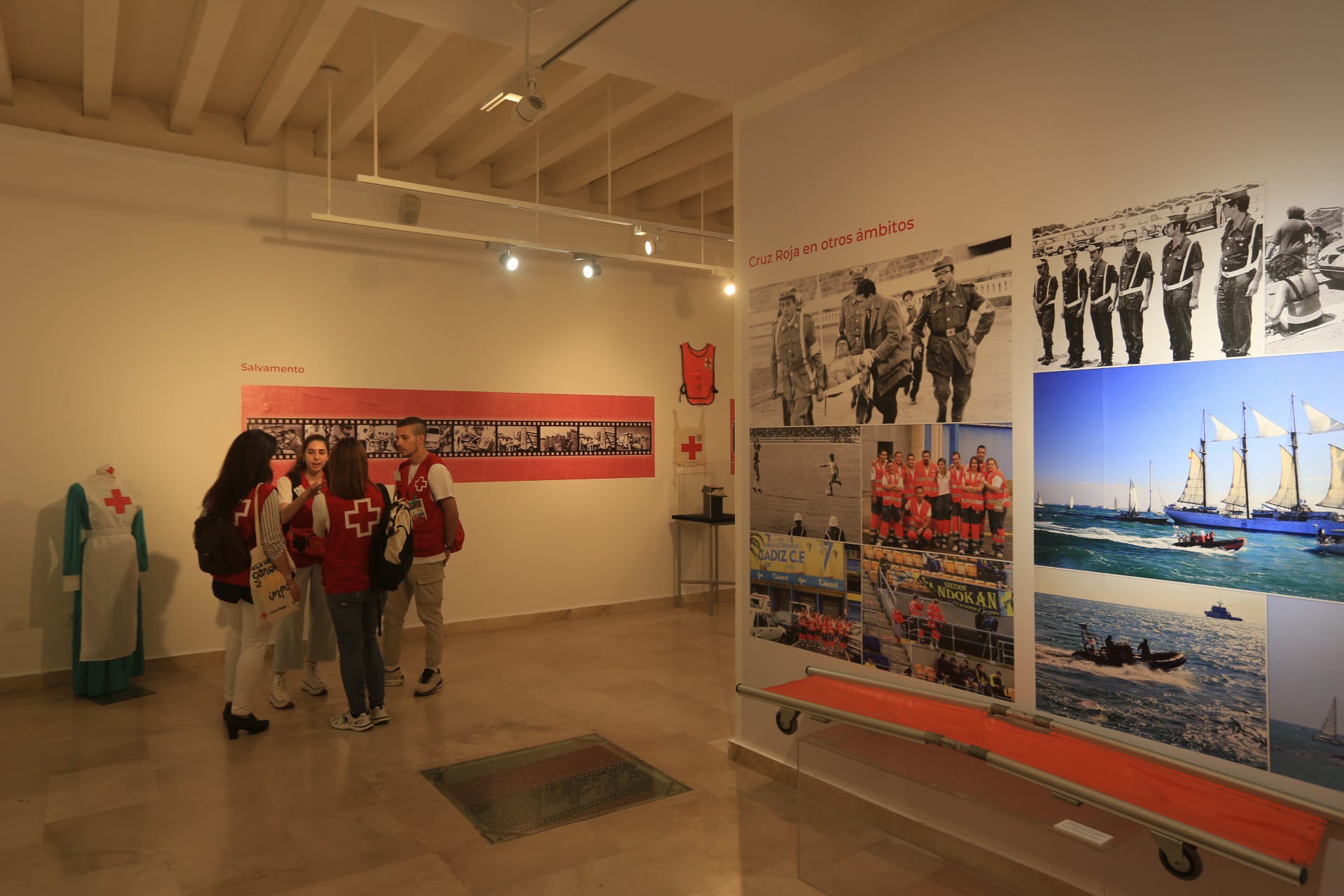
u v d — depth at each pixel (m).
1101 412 2.68
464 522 6.92
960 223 3.11
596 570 7.60
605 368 7.67
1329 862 2.19
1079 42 2.74
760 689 3.46
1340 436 2.18
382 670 4.56
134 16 4.62
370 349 6.50
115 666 5.11
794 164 3.81
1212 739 2.42
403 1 3.27
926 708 3.05
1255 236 2.33
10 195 5.25
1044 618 2.84
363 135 6.45
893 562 3.35
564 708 4.84
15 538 5.25
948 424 3.14
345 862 3.03
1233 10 2.37
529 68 3.59
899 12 3.36
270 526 4.16
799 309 3.78
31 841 3.18
